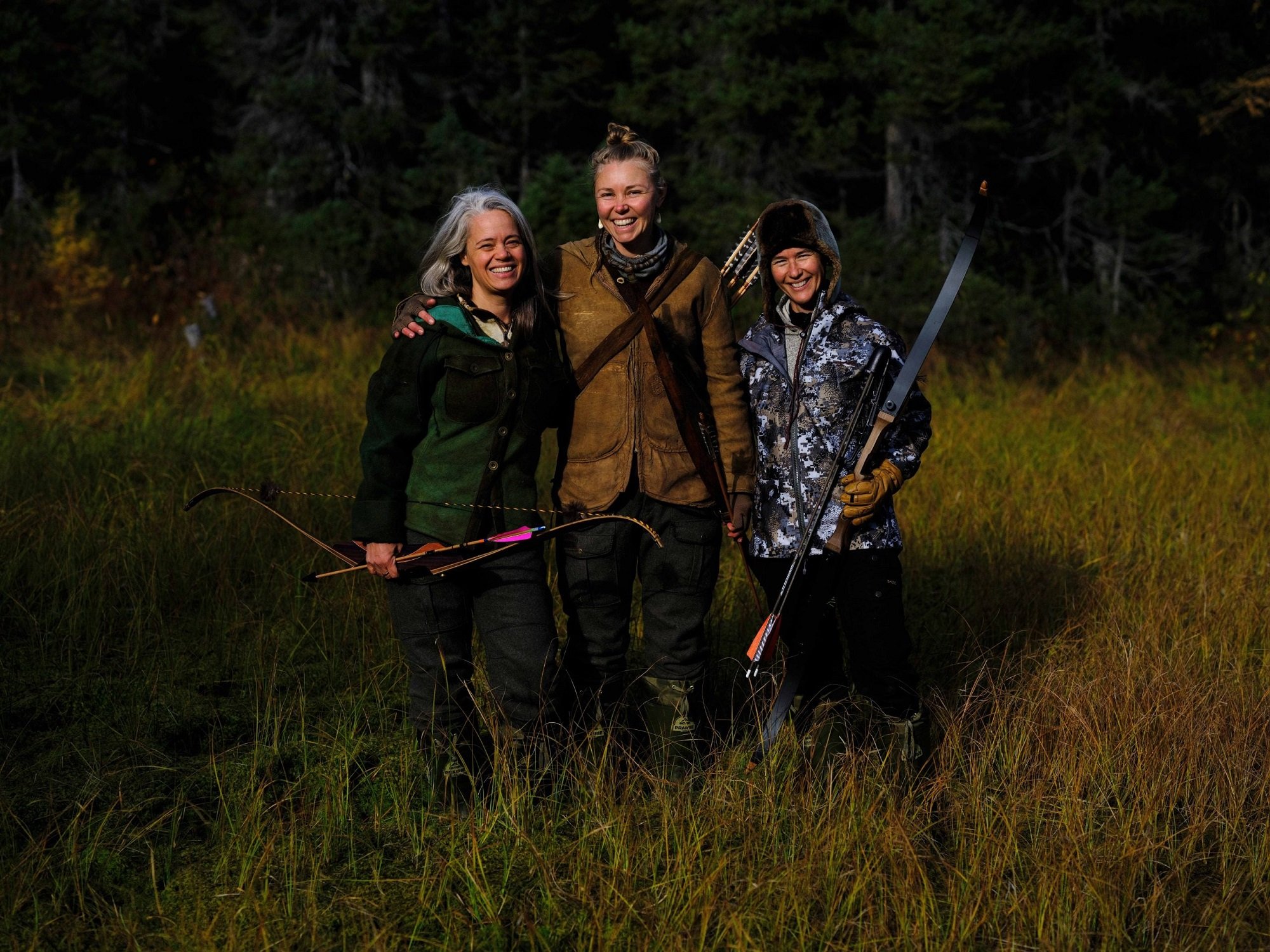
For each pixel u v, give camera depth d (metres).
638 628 4.57
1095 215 14.00
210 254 14.09
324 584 4.98
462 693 3.30
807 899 2.89
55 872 3.06
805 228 3.38
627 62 18.28
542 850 3.12
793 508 3.46
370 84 16.14
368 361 11.36
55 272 13.07
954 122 12.98
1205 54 14.78
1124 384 12.02
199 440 7.27
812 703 3.67
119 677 4.28
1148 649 4.31
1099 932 2.82
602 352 3.30
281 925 2.82
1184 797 3.45
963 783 3.48
